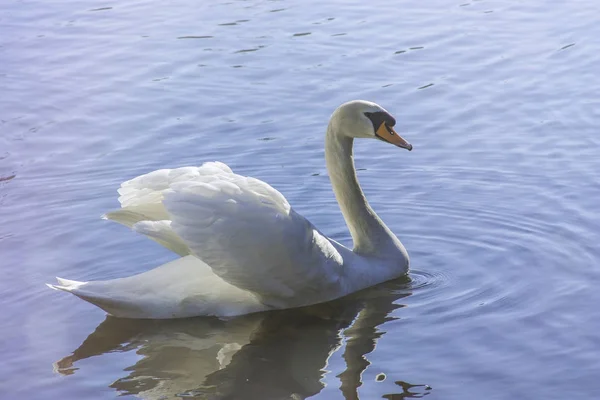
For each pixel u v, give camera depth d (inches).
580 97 610.5
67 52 724.0
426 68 667.4
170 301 381.1
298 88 639.8
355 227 427.2
